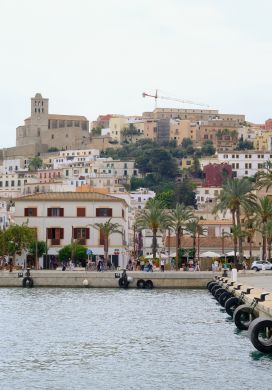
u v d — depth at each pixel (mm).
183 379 61750
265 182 197125
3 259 197375
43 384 60625
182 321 98812
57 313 107500
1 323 95625
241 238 193625
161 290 151750
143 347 77500
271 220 195625
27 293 141750
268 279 141125
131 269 194875
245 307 88625
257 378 61750
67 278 157000
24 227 196000
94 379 62281
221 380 61188
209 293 143875
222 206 195750
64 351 75125
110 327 92750
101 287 156625
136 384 60312
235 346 77500
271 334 72688
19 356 72188
